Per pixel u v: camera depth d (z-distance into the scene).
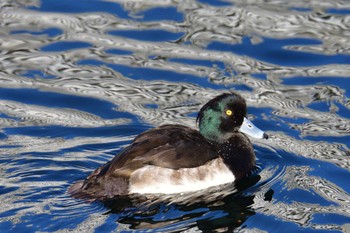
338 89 15.82
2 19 17.92
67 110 15.11
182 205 12.03
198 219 11.73
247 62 16.72
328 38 17.45
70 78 16.09
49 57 16.72
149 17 18.16
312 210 12.12
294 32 17.66
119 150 13.79
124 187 11.92
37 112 14.98
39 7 18.45
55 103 15.32
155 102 15.40
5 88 15.70
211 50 17.06
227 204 12.20
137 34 17.55
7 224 11.29
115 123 14.67
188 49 17.09
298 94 15.70
